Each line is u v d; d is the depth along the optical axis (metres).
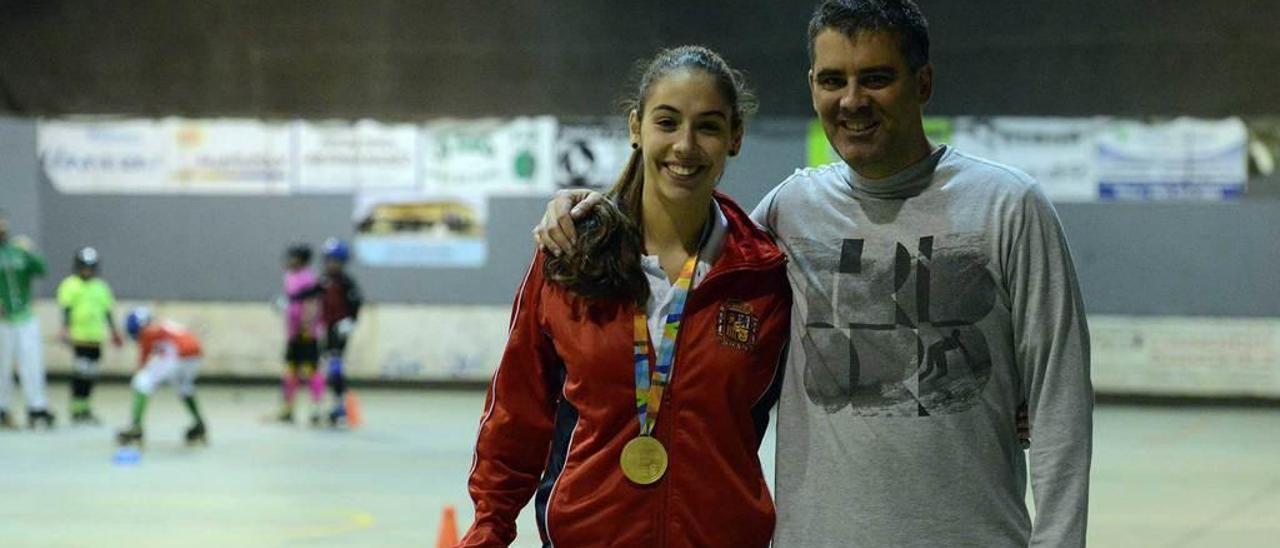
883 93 2.87
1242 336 16.84
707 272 2.98
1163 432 14.30
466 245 18.00
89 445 12.80
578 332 2.97
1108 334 17.06
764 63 4.77
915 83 2.92
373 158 18.05
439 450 12.56
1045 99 4.68
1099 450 12.82
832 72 2.90
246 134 18.16
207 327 18.41
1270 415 16.02
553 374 3.11
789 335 3.03
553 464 3.09
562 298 3.00
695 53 3.02
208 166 18.23
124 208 18.31
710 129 2.96
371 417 15.29
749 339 2.96
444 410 15.95
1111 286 17.05
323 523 8.88
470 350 18.05
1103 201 16.92
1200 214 16.81
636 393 2.94
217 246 18.30
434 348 18.12
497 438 3.13
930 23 4.71
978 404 2.86
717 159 2.97
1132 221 16.91
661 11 4.80
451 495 10.08
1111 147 16.86
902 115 2.89
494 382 3.16
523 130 17.80
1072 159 16.91
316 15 4.95
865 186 2.97
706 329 2.95
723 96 2.97
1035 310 2.82
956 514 2.83
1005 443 2.90
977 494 2.84
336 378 14.33
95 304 14.63
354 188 18.09
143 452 12.30
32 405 14.11
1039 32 4.66
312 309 14.42
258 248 18.25
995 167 2.93
